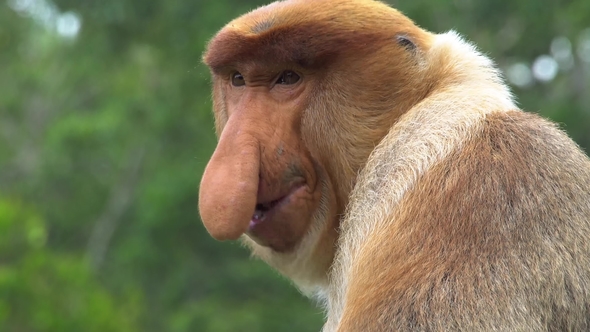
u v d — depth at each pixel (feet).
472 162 12.69
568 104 66.80
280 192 14.71
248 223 13.85
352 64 14.62
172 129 77.56
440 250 12.03
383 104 14.65
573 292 11.97
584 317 12.05
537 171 12.48
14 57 104.88
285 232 14.94
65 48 90.79
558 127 13.53
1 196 45.42
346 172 14.70
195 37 66.69
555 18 63.52
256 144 14.47
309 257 15.15
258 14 15.08
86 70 87.35
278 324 67.31
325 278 15.49
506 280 11.66
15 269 41.57
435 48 15.06
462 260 11.85
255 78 15.03
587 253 12.21
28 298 41.11
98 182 100.89
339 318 14.08
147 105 82.89
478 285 11.65
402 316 11.73
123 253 81.05
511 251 11.84
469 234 12.01
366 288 12.34
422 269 11.96
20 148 109.50
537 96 69.87
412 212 12.61
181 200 77.25
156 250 78.23
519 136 12.95
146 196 80.64
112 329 43.62
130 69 85.10
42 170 101.09
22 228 43.09
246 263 75.05
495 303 11.55
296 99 14.84
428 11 59.16
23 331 40.55
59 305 42.24
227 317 68.28
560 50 69.56
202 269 77.25
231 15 64.28
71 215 99.50
